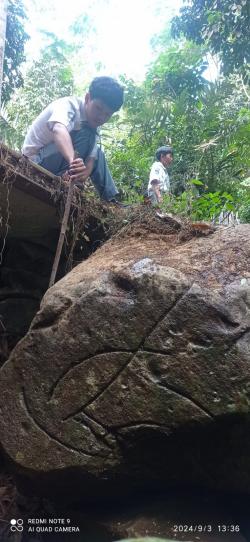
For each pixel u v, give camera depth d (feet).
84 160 14.14
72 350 8.58
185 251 9.37
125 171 25.58
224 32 25.91
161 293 8.34
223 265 8.82
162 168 18.01
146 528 8.44
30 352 8.90
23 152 13.84
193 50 32.60
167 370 8.10
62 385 8.59
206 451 8.58
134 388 8.21
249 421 8.04
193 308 8.16
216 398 7.89
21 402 8.82
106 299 8.57
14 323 14.08
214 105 28.58
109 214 13.14
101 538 8.87
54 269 11.10
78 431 8.41
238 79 29.76
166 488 9.20
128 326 8.39
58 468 8.45
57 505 9.64
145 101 31.37
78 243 14.03
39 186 11.71
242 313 8.18
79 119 13.70
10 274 14.55
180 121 27.48
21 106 34.71
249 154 24.66
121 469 8.45
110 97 13.24
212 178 23.91
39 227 14.05
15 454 8.68
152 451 8.44
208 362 7.97
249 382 7.84
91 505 9.46
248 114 27.12
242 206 19.71
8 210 12.86
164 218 11.00
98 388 8.38
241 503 9.54
